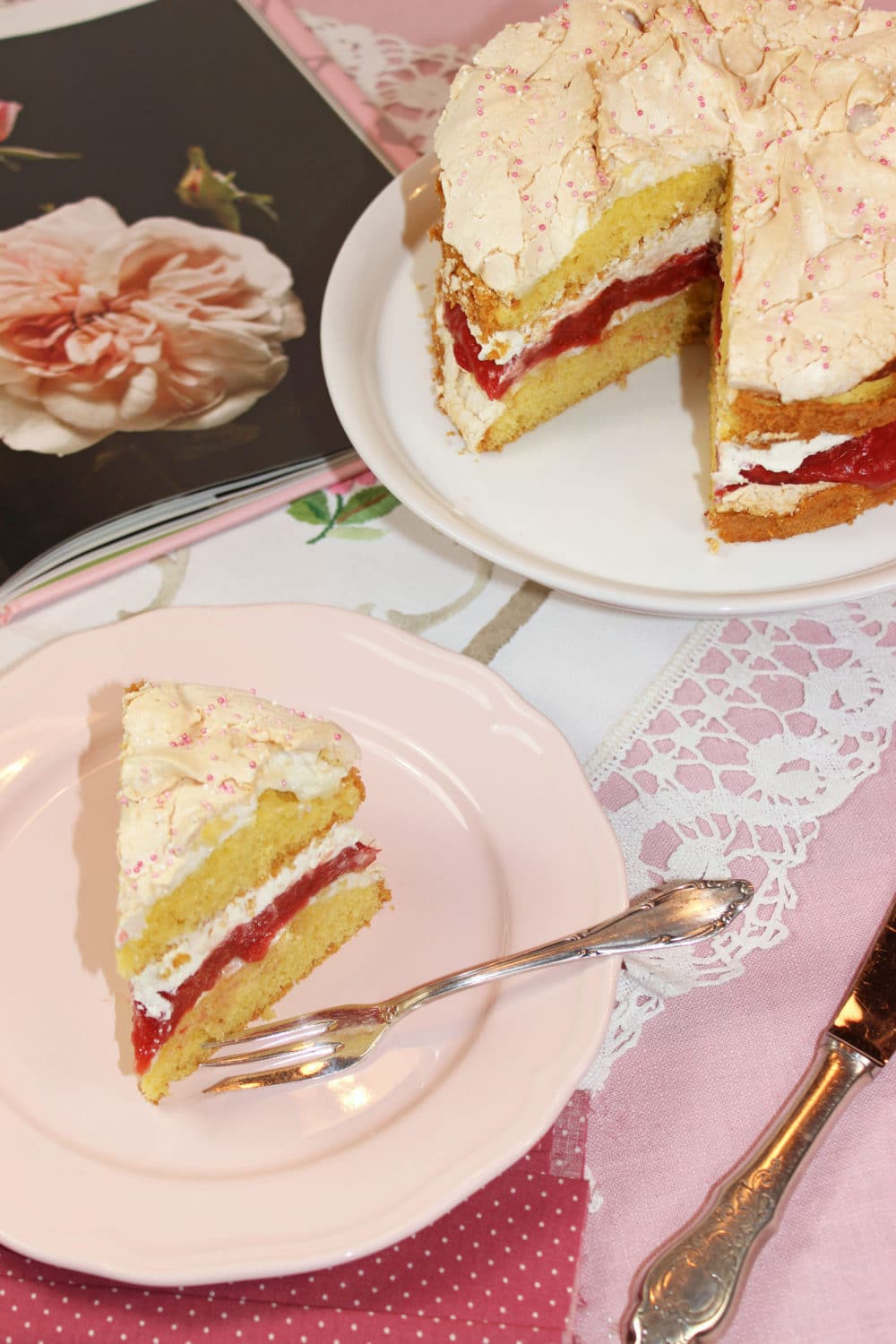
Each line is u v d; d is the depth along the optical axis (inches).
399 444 26.0
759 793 22.5
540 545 24.8
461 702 22.4
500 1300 18.7
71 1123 19.8
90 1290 18.8
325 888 21.4
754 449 24.2
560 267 25.7
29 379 26.6
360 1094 19.9
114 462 25.6
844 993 20.7
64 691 22.6
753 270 24.3
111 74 31.5
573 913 20.7
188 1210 18.8
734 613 23.3
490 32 32.3
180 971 20.4
